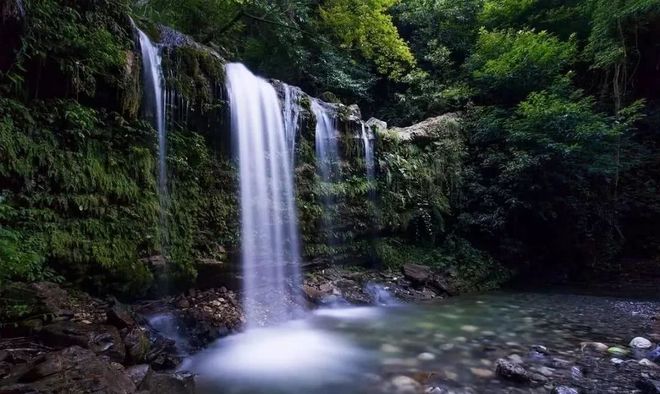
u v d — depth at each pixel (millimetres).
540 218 11070
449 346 5152
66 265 4258
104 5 4879
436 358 4695
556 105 10148
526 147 10742
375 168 9414
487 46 12750
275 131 7246
